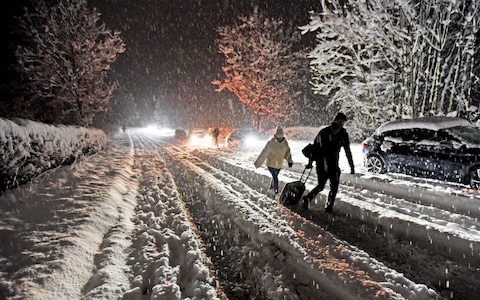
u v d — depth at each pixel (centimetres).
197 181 841
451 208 548
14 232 375
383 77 1399
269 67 2852
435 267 359
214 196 648
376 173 827
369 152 848
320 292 316
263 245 408
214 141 2547
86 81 1859
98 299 271
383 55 1302
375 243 417
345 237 434
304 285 329
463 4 1105
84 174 802
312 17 1336
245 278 352
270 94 2933
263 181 809
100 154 1458
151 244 397
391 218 463
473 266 353
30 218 426
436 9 1127
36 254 327
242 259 392
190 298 295
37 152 646
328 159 512
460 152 666
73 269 314
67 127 930
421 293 290
